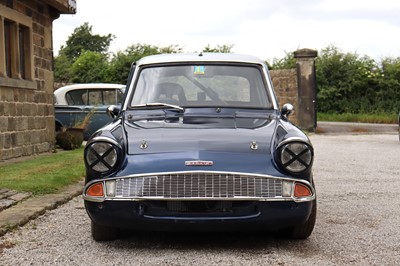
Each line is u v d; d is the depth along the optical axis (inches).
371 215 252.2
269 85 234.7
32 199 277.4
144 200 180.9
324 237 210.2
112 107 243.6
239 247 195.0
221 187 179.6
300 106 859.4
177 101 228.2
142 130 201.6
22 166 394.9
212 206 181.5
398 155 525.7
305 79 860.0
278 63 1196.5
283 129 200.2
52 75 537.0
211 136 194.9
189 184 179.8
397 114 1088.8
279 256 183.2
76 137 559.8
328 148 601.0
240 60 242.2
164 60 242.2
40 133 505.4
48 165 402.0
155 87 232.8
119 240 205.5
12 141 451.8
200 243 200.4
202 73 235.9
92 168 185.0
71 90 650.2
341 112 1154.0
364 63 1164.5
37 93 501.4
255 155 185.0
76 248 195.9
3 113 436.1
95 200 183.3
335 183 353.4
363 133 836.0
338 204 280.4
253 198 179.5
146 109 225.5
